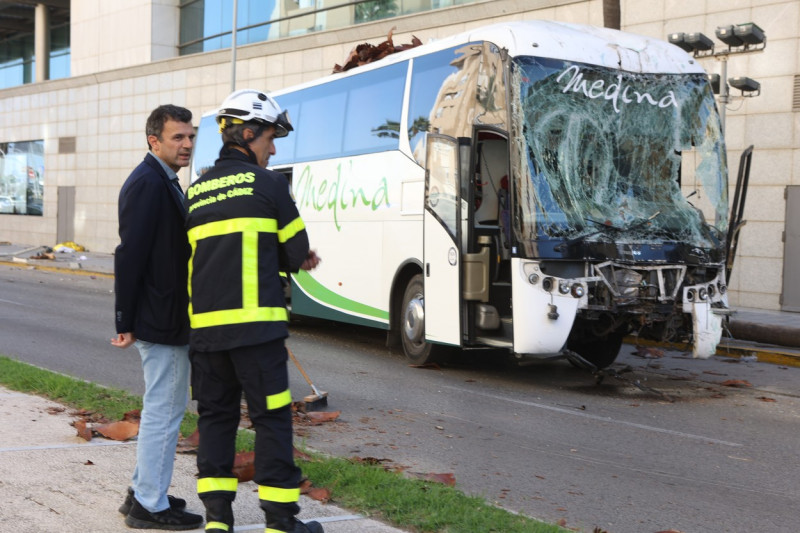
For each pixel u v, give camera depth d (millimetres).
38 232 40094
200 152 19062
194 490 5441
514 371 11664
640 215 10242
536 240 9750
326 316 14227
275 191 4277
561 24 11086
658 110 10664
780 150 16969
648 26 18641
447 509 5117
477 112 10727
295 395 9508
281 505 4211
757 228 17344
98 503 5090
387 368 11539
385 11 25328
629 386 10711
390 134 12625
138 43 34625
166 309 4656
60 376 9094
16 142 41594
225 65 30641
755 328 13570
